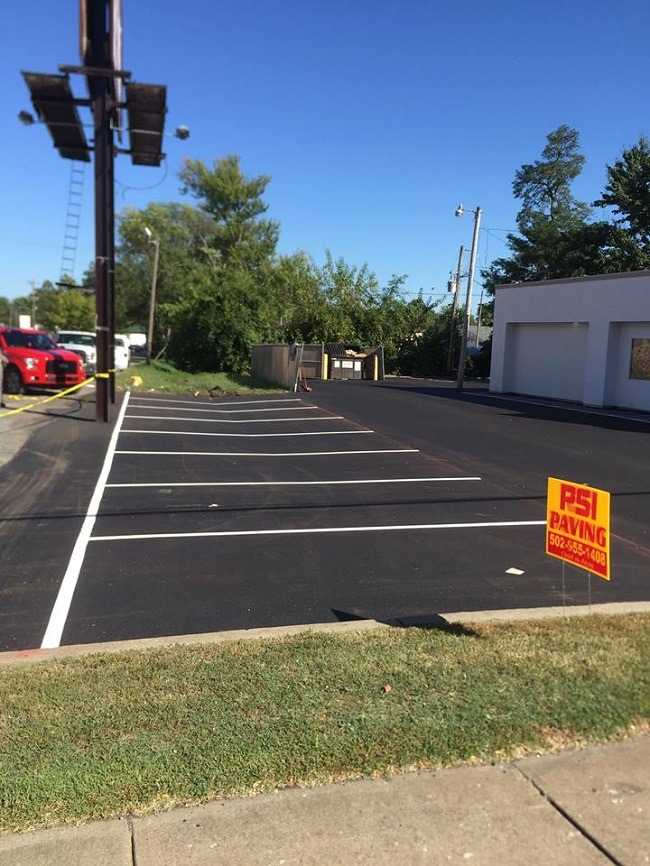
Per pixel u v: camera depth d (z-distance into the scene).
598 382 21.78
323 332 42.91
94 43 14.47
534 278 48.53
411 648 4.37
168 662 4.19
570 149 54.19
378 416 18.36
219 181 63.59
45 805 2.85
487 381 40.47
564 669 4.02
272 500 9.12
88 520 8.02
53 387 20.38
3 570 6.26
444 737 3.32
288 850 2.64
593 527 4.30
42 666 4.18
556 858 2.60
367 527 7.82
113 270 15.75
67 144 15.81
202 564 6.45
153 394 22.95
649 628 4.71
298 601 5.54
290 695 3.74
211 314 34.50
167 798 2.90
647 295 20.19
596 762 3.17
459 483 10.27
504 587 5.88
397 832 2.73
